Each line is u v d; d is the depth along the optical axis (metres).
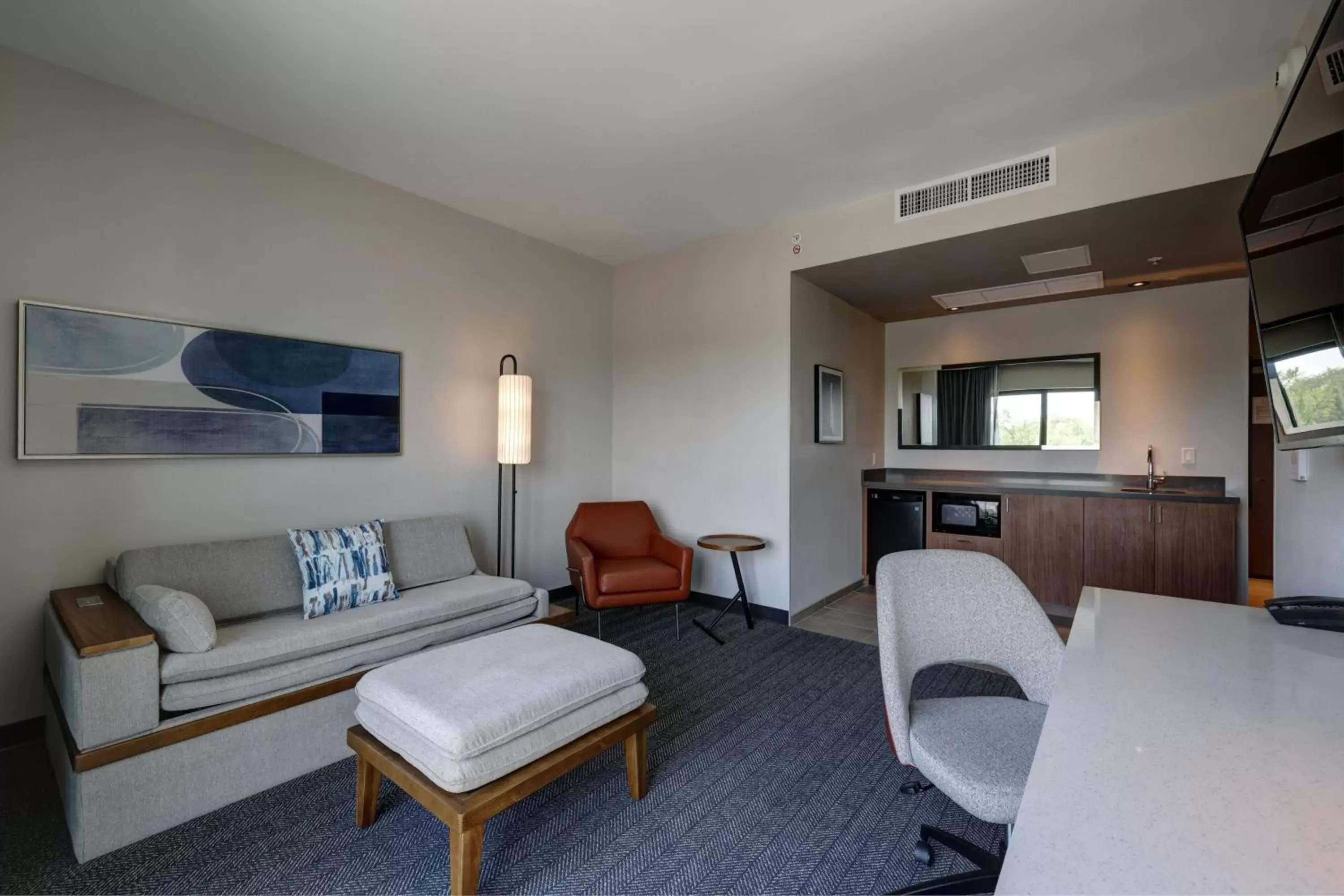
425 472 3.57
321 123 2.76
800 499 4.05
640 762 2.00
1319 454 1.71
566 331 4.48
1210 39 2.16
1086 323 4.48
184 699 1.90
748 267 4.09
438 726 1.57
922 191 3.36
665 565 3.66
